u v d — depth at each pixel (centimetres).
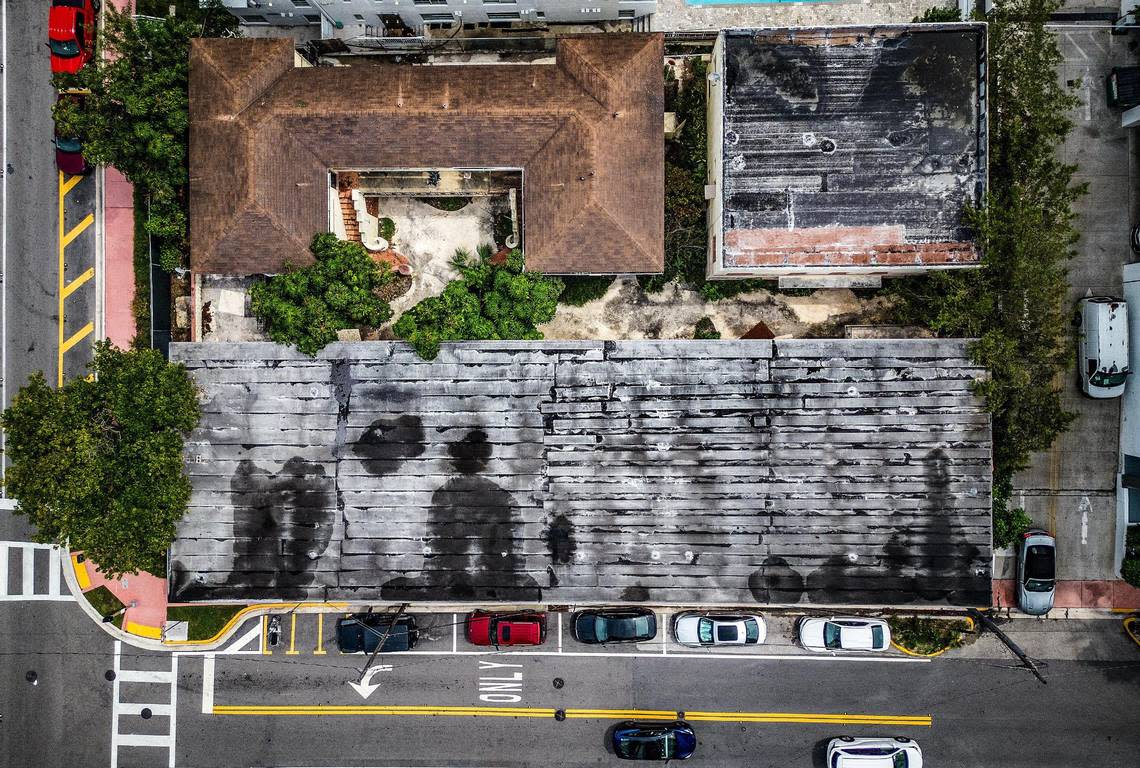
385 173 3127
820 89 2839
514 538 2947
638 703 3262
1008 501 3253
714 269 2953
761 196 2853
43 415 2703
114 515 2720
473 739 3278
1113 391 3145
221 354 2939
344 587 2975
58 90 3178
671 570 2942
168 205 2980
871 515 2923
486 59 3288
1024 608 3178
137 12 3194
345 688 3288
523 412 2933
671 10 3250
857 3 3231
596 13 3184
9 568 3300
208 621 3275
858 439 2908
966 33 2814
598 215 2812
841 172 2841
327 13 3116
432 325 2891
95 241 3275
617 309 3216
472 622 3206
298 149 2891
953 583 2916
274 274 2989
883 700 3234
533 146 2888
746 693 3247
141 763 3309
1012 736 3225
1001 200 2872
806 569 2938
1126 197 3206
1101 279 3225
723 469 2927
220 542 2978
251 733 3297
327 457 2955
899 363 2884
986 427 2884
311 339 2877
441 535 2958
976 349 2814
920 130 2831
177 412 2823
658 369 2917
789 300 3195
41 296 3291
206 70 2867
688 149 3102
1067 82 3209
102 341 2903
